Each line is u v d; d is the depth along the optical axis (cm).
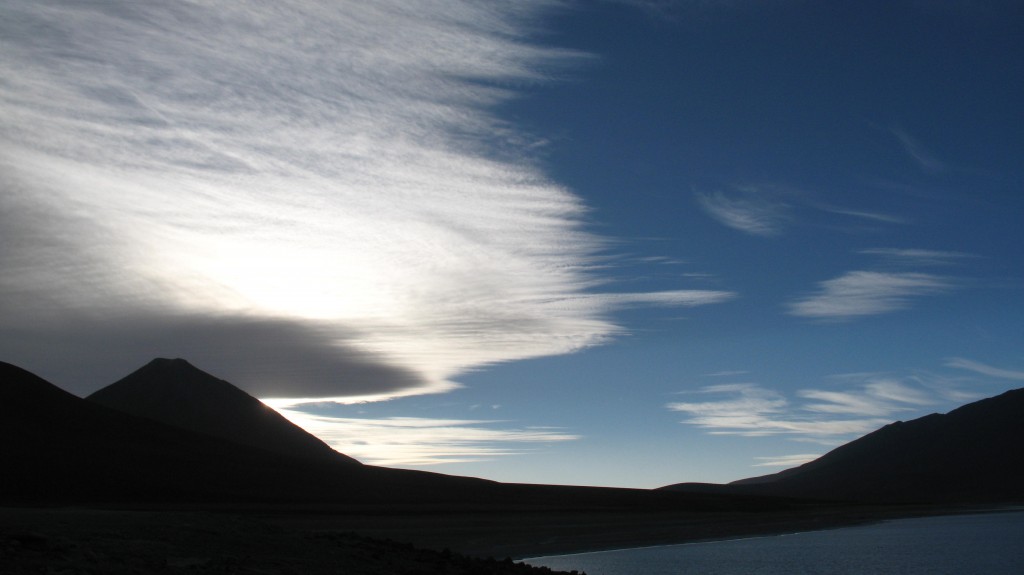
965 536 6481
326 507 8688
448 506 9775
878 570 4094
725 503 12975
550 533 6366
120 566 1571
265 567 1819
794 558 4606
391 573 2055
